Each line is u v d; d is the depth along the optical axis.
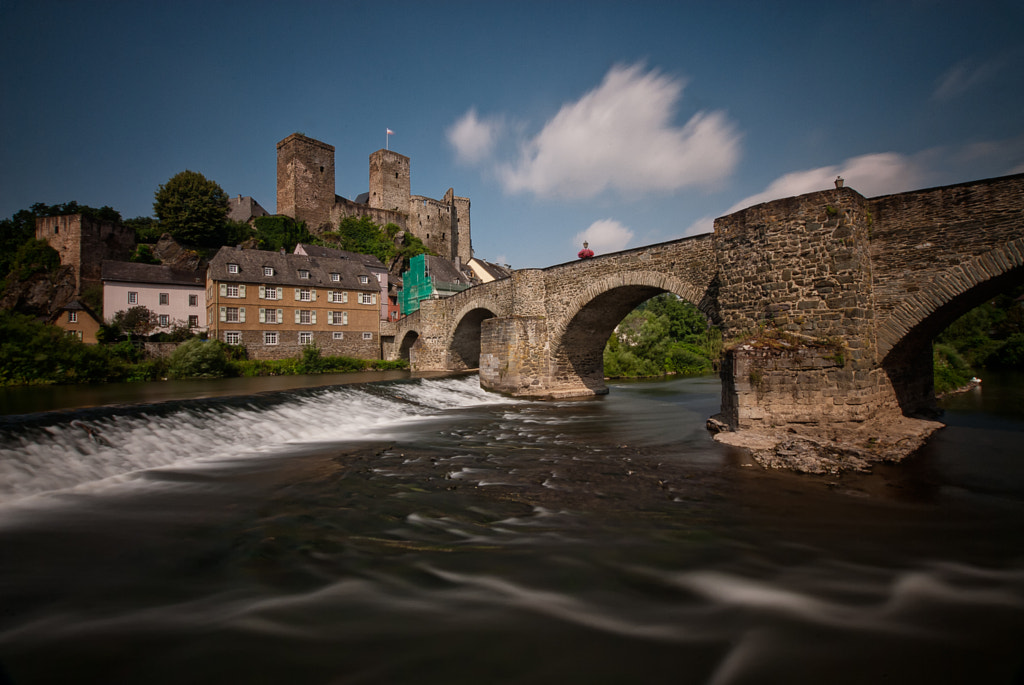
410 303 59.75
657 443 13.61
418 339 42.31
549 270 27.36
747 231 14.24
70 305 38.59
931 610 5.15
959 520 7.57
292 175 73.25
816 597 5.38
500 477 10.02
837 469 10.19
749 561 6.20
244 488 9.03
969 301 13.36
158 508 7.88
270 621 4.79
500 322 27.52
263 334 44.50
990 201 11.77
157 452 10.84
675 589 5.52
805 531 7.14
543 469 10.69
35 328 31.75
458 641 4.54
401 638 4.57
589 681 4.03
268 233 66.25
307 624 4.75
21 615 4.84
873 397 12.66
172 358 36.19
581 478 9.93
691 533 7.05
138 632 4.59
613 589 5.50
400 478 9.89
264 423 14.04
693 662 4.29
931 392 17.44
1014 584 5.67
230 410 13.85
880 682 4.06
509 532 7.07
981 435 13.52
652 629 4.78
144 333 41.84
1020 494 8.74
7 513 7.47
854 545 6.69
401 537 6.85
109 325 39.47
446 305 38.38
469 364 40.12
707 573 5.88
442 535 6.94
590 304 24.86
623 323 50.31
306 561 6.06
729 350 14.03
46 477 8.59
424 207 85.44
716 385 36.12
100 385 30.16
